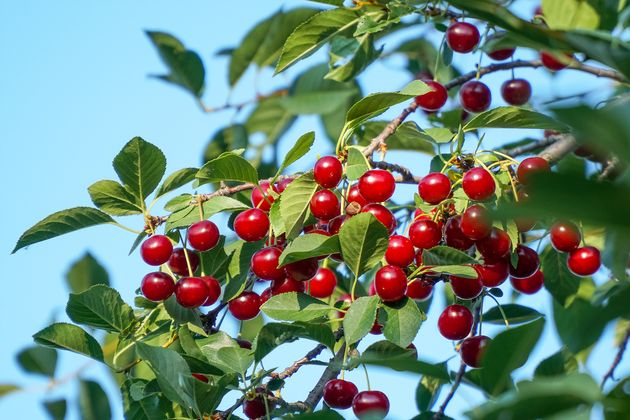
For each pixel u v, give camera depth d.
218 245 1.34
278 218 1.30
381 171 1.29
